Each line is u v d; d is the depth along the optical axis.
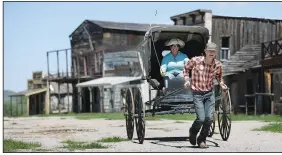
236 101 32.19
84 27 51.28
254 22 32.78
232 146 9.99
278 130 13.94
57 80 48.19
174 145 10.48
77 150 10.00
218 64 9.55
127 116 12.34
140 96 11.09
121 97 43.66
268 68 28.20
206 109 9.66
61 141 12.54
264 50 28.86
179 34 12.20
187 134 13.92
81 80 47.91
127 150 9.70
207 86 9.57
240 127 16.19
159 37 12.18
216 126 17.03
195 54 12.67
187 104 10.94
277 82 27.23
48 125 22.25
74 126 20.61
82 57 51.56
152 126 18.41
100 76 46.75
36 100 54.84
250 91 31.11
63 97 55.78
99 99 45.91
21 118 35.59
